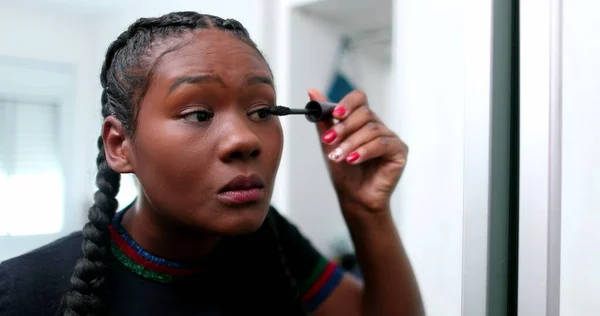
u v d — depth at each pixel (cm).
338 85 119
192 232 42
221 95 37
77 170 141
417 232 74
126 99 40
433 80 72
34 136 145
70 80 142
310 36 113
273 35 112
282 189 114
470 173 47
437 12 71
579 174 46
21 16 135
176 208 38
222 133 37
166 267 44
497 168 46
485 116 46
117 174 47
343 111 49
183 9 114
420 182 74
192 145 37
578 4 44
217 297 47
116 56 42
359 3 105
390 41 120
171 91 37
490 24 45
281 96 111
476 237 47
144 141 38
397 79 78
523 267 45
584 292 45
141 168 39
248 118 39
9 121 143
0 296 42
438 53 71
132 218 46
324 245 118
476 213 47
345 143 49
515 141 46
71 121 143
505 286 47
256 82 39
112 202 45
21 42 135
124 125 40
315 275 58
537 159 44
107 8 133
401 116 77
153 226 43
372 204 52
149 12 121
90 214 44
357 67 124
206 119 38
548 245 43
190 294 45
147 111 38
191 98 37
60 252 47
